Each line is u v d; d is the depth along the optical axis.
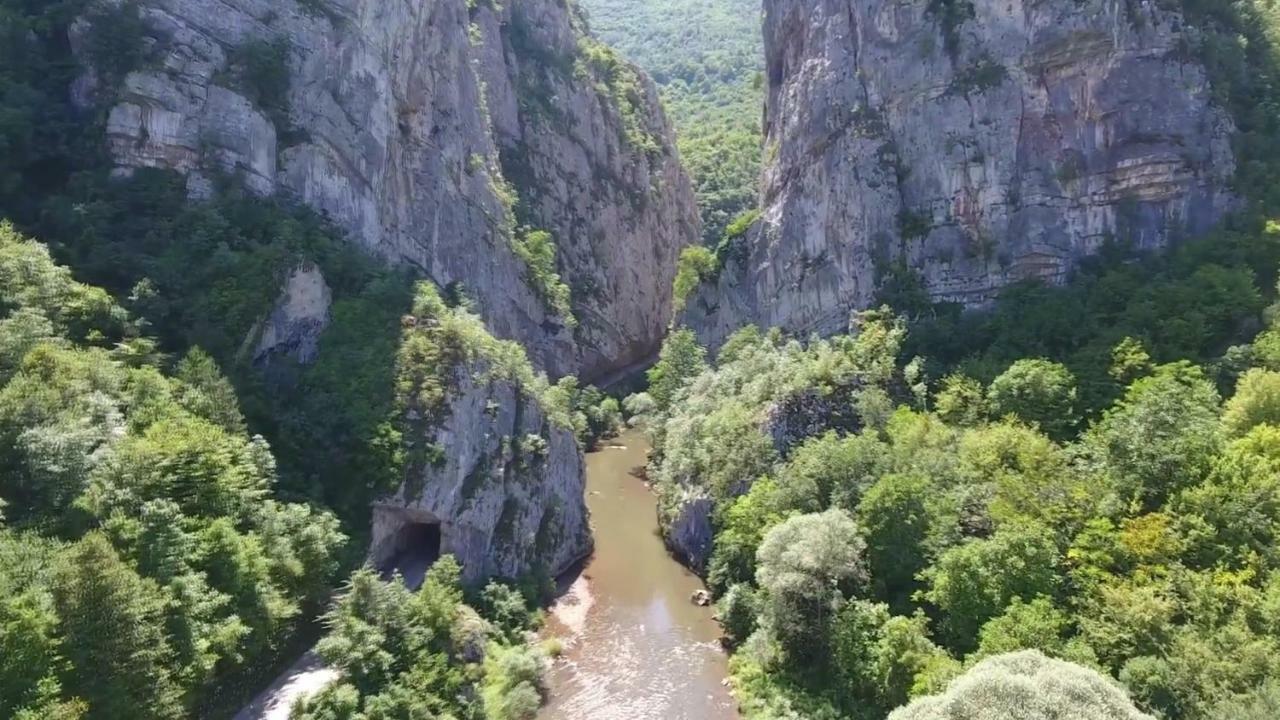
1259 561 39.00
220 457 44.31
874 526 51.47
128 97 64.44
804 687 47.34
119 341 51.75
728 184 194.25
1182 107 75.31
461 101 107.81
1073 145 77.62
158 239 60.12
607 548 73.00
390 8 88.19
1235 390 53.06
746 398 77.31
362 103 81.38
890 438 62.12
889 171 87.00
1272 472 42.62
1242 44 78.12
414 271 83.75
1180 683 34.12
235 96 68.75
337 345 63.03
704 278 116.50
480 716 43.75
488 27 137.38
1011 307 73.88
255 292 59.00
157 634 33.78
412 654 44.34
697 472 73.88
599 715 47.69
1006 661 34.25
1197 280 63.72
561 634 57.16
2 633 29.00
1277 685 31.56
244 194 67.31
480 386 64.62
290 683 42.44
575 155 146.75
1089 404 58.22
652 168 167.75
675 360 107.25
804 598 48.69
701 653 54.72
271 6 75.19
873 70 90.75
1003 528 44.91
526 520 63.72
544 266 120.19
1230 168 73.81
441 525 57.81
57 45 68.62
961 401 62.91
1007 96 80.62
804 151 98.50
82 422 39.69
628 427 116.06
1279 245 65.75
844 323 88.56
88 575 32.03
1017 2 81.00
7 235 51.09
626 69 175.75
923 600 47.69
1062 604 41.38
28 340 44.47
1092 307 68.94
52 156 62.59
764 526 57.62
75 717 28.56
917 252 83.25
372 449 56.84
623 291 148.50
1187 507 42.97
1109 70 76.75
